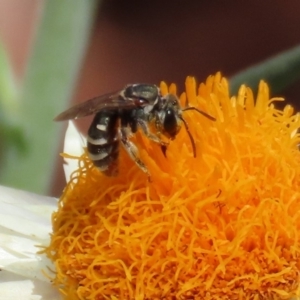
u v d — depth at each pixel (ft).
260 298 0.33
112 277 0.33
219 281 0.33
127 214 0.34
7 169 0.41
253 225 0.33
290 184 0.34
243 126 0.34
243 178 0.33
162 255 0.33
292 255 0.33
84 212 0.34
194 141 0.34
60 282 0.35
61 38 0.42
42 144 0.41
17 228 0.37
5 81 0.41
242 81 0.39
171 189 0.33
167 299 0.33
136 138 0.34
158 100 0.33
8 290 0.35
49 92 0.42
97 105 0.33
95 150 0.34
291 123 0.35
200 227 0.33
